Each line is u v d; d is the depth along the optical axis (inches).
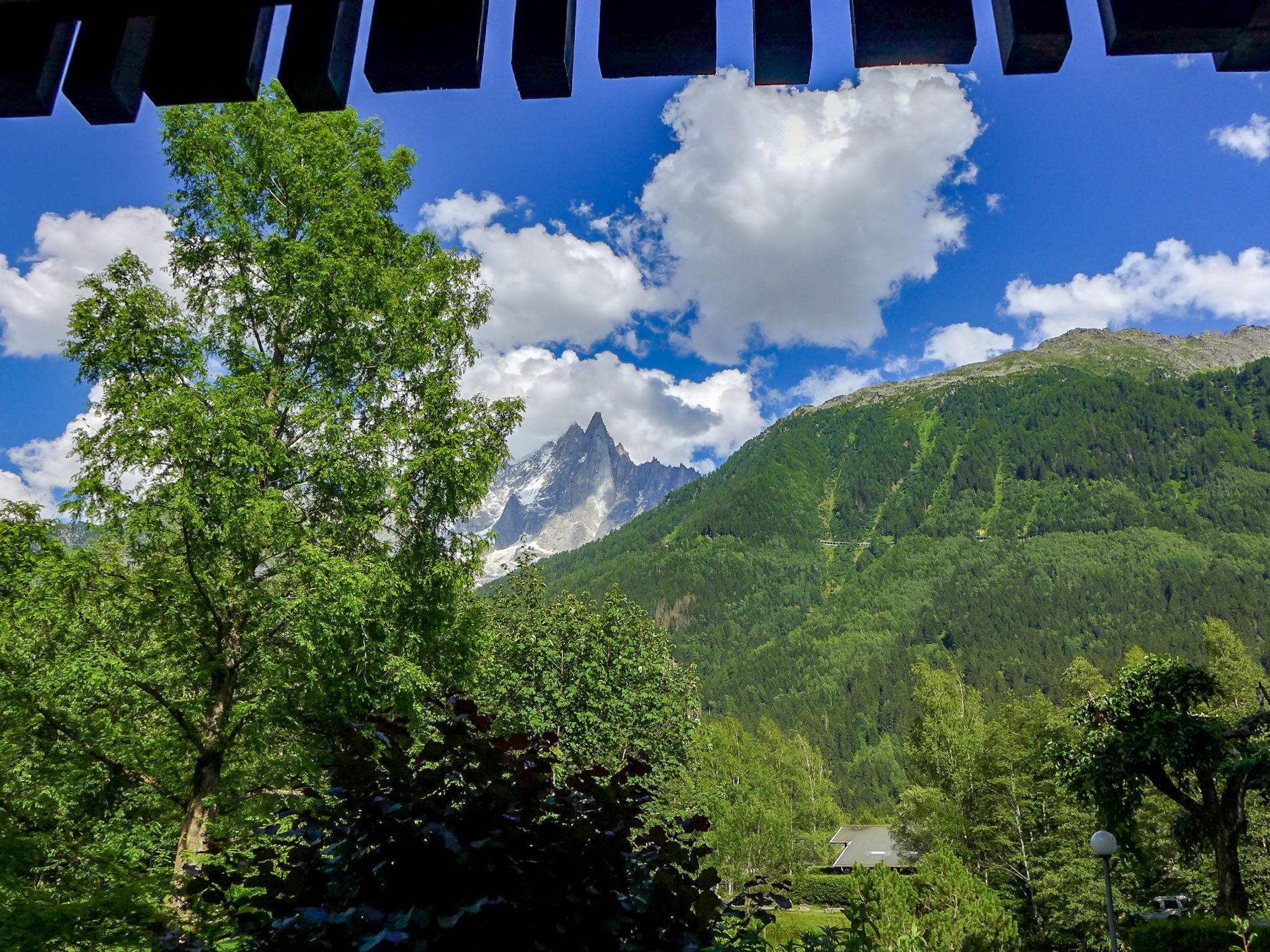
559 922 76.7
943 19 38.6
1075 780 550.6
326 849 84.3
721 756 1499.8
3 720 344.2
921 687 1513.3
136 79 42.4
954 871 568.7
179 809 386.3
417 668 365.4
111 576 360.5
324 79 41.2
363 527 401.1
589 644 775.1
